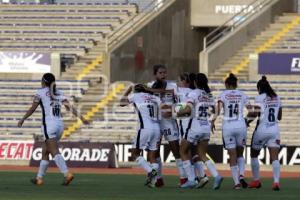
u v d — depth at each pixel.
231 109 57.38
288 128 99.56
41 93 58.25
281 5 126.94
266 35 120.81
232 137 57.56
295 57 108.81
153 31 118.88
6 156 93.81
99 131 103.25
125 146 91.25
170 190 56.12
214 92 106.62
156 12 120.00
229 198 50.09
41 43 123.06
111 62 112.62
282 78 110.19
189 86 59.09
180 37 124.19
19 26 126.62
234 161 57.78
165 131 59.81
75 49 120.75
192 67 126.94
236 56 117.25
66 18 126.94
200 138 58.06
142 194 52.34
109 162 88.81
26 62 115.69
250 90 106.19
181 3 124.50
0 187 57.19
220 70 114.56
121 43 114.25
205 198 49.84
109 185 60.75
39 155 90.88
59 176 71.50
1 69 115.69
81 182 64.19
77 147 89.94
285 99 104.69
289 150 88.75
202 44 128.25
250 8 125.12
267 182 67.38
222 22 125.50
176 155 59.94
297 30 121.38
